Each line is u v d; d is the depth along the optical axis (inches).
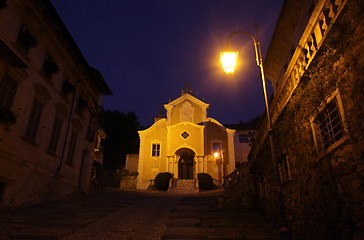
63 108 584.1
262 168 497.0
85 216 393.1
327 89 241.6
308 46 270.4
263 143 466.6
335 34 217.2
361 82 189.8
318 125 267.0
